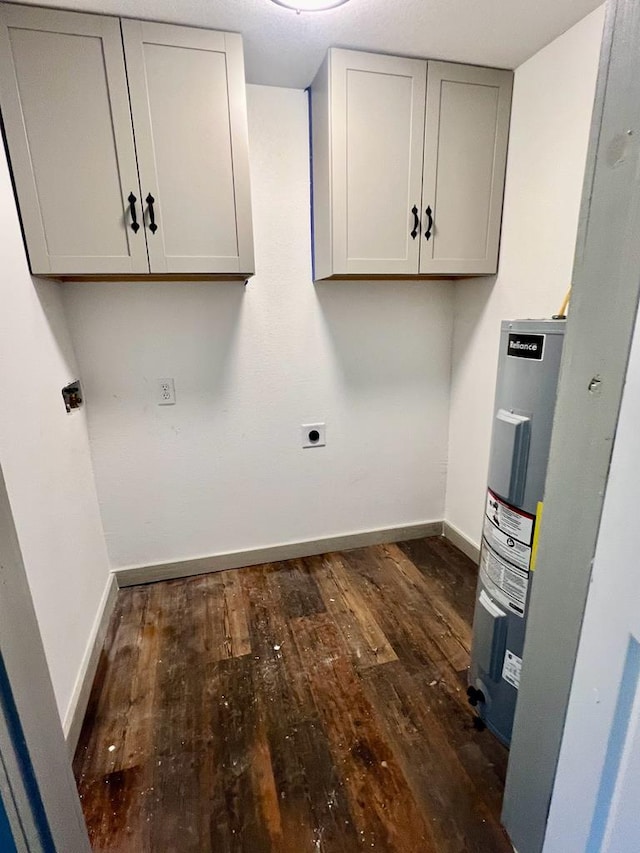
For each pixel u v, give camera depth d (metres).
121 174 1.52
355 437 2.38
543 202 1.71
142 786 1.23
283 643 1.77
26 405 1.30
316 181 1.91
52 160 1.45
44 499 1.37
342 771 1.26
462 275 2.04
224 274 1.74
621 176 0.58
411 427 2.46
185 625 1.89
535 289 1.78
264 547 2.37
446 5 1.39
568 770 0.75
